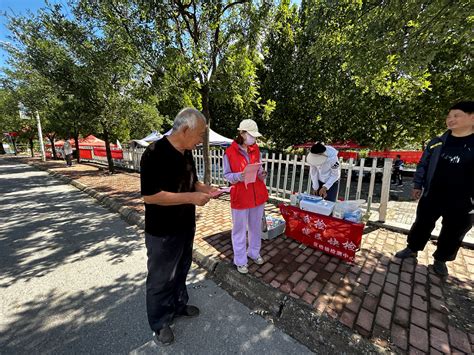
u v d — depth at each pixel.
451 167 2.52
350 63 3.64
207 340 1.94
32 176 11.38
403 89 5.07
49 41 8.47
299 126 16.14
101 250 3.59
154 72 5.48
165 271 1.83
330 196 3.75
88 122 10.09
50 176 11.37
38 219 5.00
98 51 7.34
